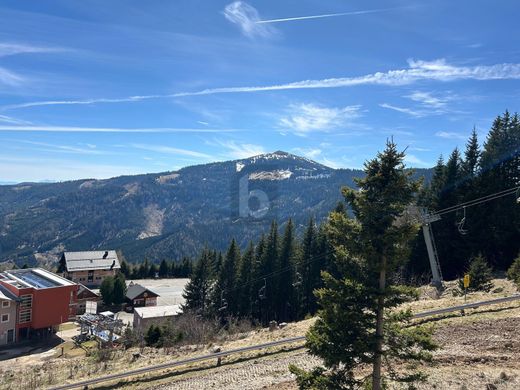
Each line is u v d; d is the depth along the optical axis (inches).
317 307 2085.4
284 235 2352.4
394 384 552.4
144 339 1461.6
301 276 2164.1
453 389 518.0
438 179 2015.3
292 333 991.0
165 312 2297.0
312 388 444.8
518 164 1817.2
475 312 845.8
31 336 2050.9
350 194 433.7
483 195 1766.7
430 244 1467.8
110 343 1628.9
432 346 420.5
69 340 1979.6
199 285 2438.5
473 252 1745.8
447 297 1211.2
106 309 2854.3
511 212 1715.1
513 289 1116.5
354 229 432.1
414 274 1847.9
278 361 787.4
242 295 2288.4
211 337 1233.4
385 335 429.7
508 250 1747.0
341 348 426.9
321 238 2190.0
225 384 714.8
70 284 2166.6
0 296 1908.2
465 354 637.9
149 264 4276.6
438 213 1660.9
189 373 812.6
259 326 1797.5
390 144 415.2
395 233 407.2
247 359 838.5
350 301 434.9
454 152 1953.7
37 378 1010.7
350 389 441.7
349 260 448.8
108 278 2952.8
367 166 426.6
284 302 2225.6
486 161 1839.3
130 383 813.9
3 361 1617.9
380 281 428.8
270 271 2309.3
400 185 407.8
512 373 543.5
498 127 1962.4
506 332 703.7
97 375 927.7
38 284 2175.2
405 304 1033.5
